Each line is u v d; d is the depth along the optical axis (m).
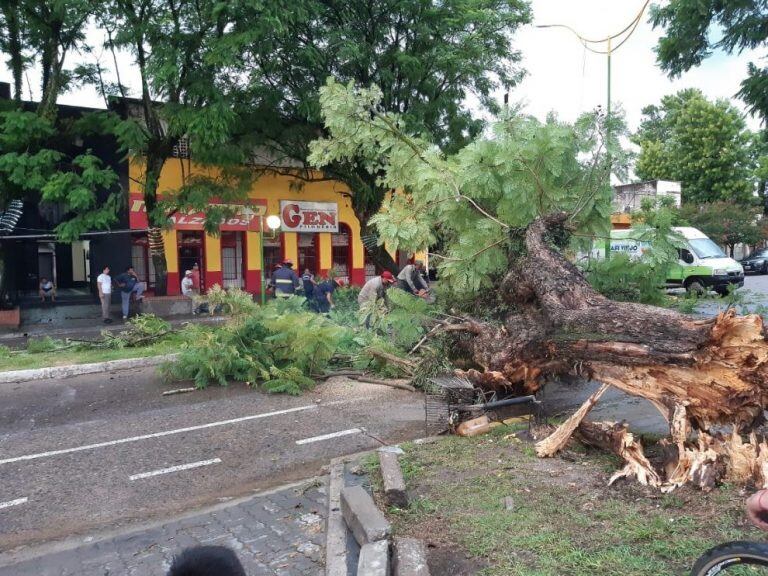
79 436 6.41
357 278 27.20
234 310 8.95
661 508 3.53
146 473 5.29
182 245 22.92
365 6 17.09
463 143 19.45
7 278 17.28
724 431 4.92
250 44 15.10
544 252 5.82
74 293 20.92
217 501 4.65
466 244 6.65
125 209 20.39
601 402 7.05
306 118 18.38
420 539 3.37
